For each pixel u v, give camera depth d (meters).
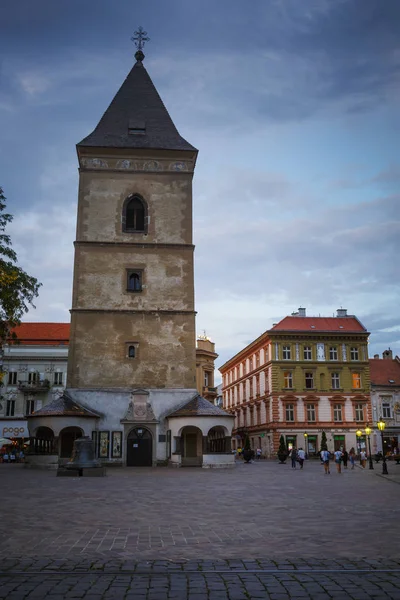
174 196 53.62
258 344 88.75
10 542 12.34
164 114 56.81
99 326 49.78
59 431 45.56
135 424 48.06
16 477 33.91
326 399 81.00
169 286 51.44
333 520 15.66
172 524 14.91
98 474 34.78
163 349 50.03
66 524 14.88
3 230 40.47
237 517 16.27
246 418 95.50
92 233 51.78
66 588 8.62
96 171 53.12
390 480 32.53
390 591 8.47
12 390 71.94
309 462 65.62
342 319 87.81
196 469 44.12
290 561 10.48
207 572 9.62
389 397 84.25
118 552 11.27
